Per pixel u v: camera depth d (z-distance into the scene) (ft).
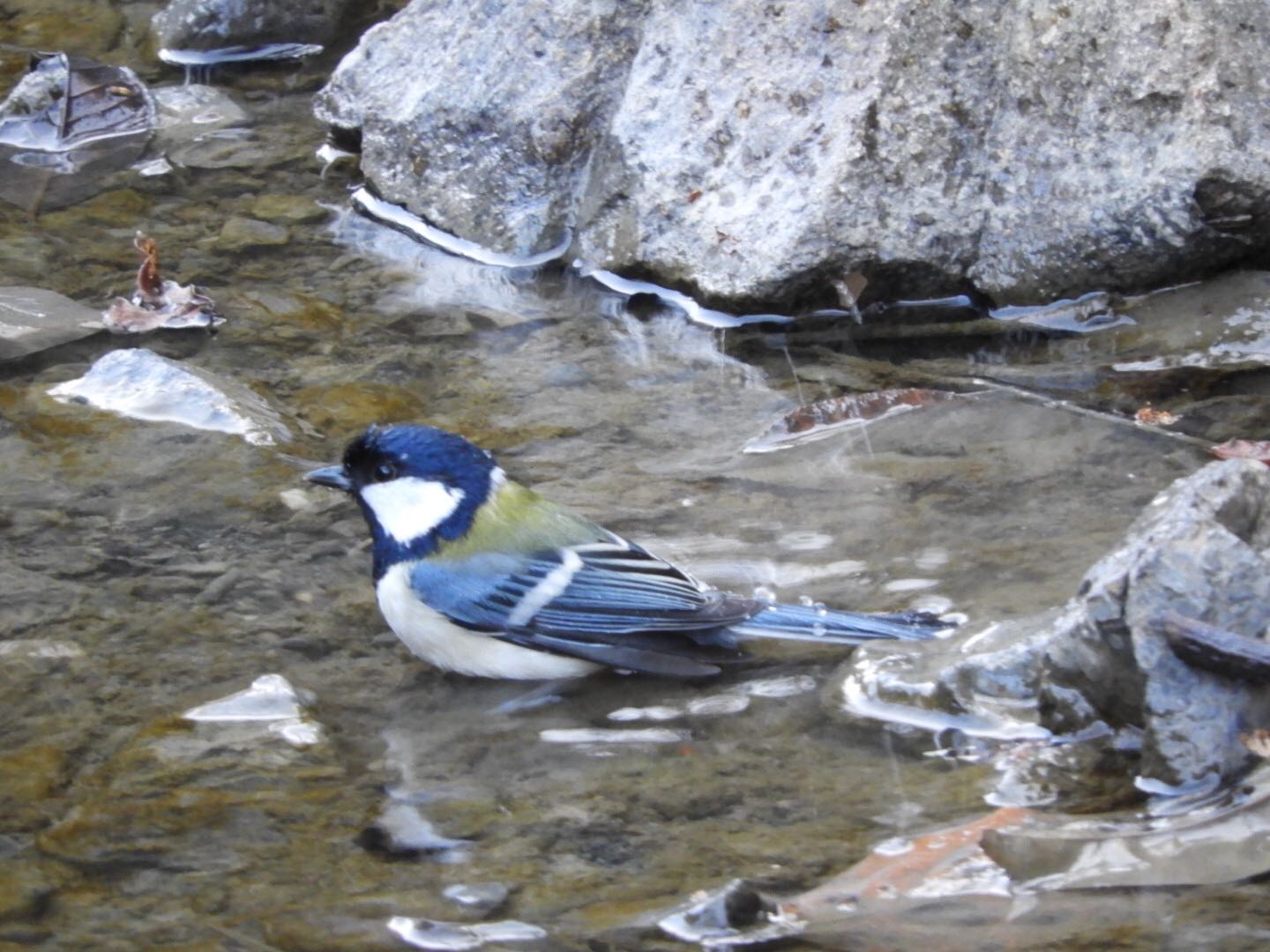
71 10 61.26
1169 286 41.32
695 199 43.16
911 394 37.35
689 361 40.37
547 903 22.40
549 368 40.04
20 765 25.82
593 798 24.98
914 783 24.95
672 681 28.45
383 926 21.97
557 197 45.96
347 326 42.06
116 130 52.85
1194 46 39.78
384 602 28.81
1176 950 20.67
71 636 29.43
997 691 26.37
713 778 25.35
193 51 57.16
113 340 40.91
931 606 29.43
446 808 24.79
